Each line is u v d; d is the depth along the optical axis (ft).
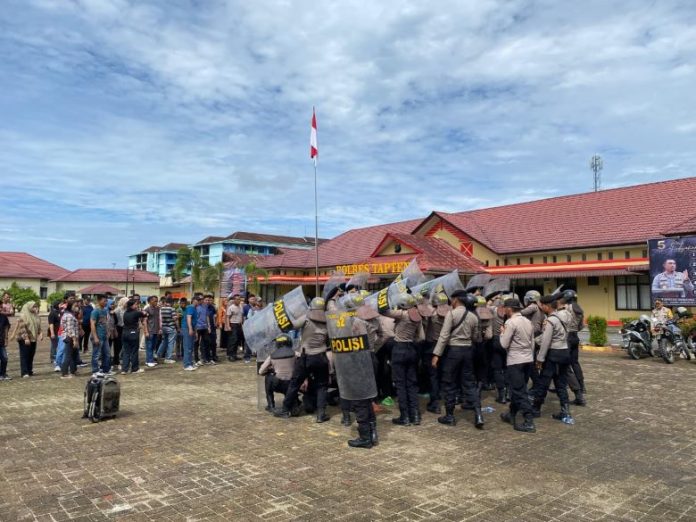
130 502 15.40
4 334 38.50
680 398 30.32
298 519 14.23
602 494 15.98
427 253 80.74
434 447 20.89
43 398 31.14
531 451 20.35
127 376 39.81
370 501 15.44
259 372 27.43
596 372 40.09
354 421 25.23
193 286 113.91
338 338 21.06
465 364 24.25
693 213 68.39
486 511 14.75
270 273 113.60
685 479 17.29
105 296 41.22
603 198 84.79
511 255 81.97
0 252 230.48
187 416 26.35
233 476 17.56
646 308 69.26
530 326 23.93
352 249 111.34
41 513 14.65
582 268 72.95
